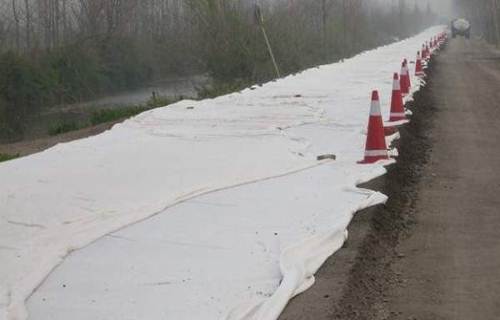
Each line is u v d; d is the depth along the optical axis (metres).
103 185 8.26
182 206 7.37
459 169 9.85
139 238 6.33
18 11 35.84
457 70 31.38
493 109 16.77
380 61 33.41
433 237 6.73
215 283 5.23
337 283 5.38
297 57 34.69
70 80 33.44
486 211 7.61
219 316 4.63
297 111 14.66
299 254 5.77
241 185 8.27
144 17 44.38
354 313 4.89
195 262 5.69
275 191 7.97
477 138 12.47
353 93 18.05
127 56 39.75
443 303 5.10
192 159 9.77
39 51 32.88
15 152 14.35
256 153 10.16
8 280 5.32
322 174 8.84
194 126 13.04
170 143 11.20
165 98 24.33
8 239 6.29
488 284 5.46
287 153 10.15
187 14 36.56
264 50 30.55
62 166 9.48
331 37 47.41
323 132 12.09
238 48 30.34
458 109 16.81
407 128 12.73
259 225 6.66
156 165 9.40
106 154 10.32
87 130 17.95
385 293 5.31
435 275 5.68
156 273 5.46
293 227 6.57
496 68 32.97
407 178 9.27
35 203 7.43
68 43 35.03
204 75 35.31
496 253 6.20
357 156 9.97
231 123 13.23
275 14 33.91
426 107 17.02
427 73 28.12
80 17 37.38
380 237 6.67
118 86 38.97
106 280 5.35
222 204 7.43
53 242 6.17
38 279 5.33
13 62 28.41
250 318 4.60
